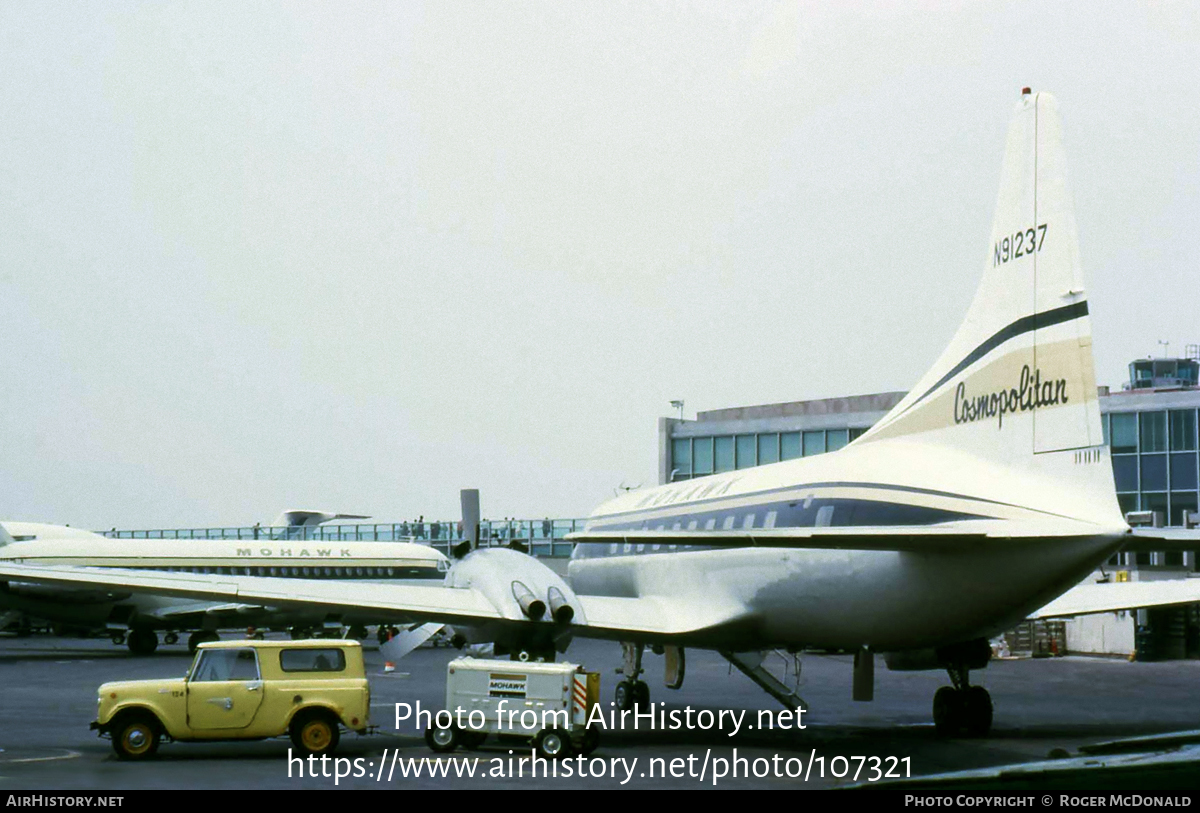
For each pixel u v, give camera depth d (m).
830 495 19.44
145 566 46.34
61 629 55.91
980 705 20.59
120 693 17.66
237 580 20.06
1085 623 41.38
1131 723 22.39
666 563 24.17
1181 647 38.88
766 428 46.97
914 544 15.64
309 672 18.17
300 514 72.44
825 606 18.98
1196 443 41.84
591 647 50.91
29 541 47.59
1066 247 16.25
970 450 17.72
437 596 20.77
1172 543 15.42
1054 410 16.14
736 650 22.77
